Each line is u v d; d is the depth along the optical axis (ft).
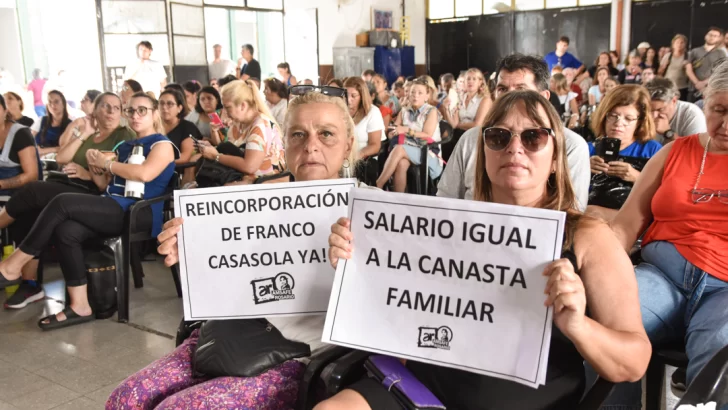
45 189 12.84
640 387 6.38
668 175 6.85
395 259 4.62
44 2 29.27
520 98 4.84
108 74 31.42
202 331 5.74
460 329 4.44
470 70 23.08
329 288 5.47
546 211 4.21
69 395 8.88
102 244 11.68
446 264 4.48
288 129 6.20
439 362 4.49
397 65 44.47
